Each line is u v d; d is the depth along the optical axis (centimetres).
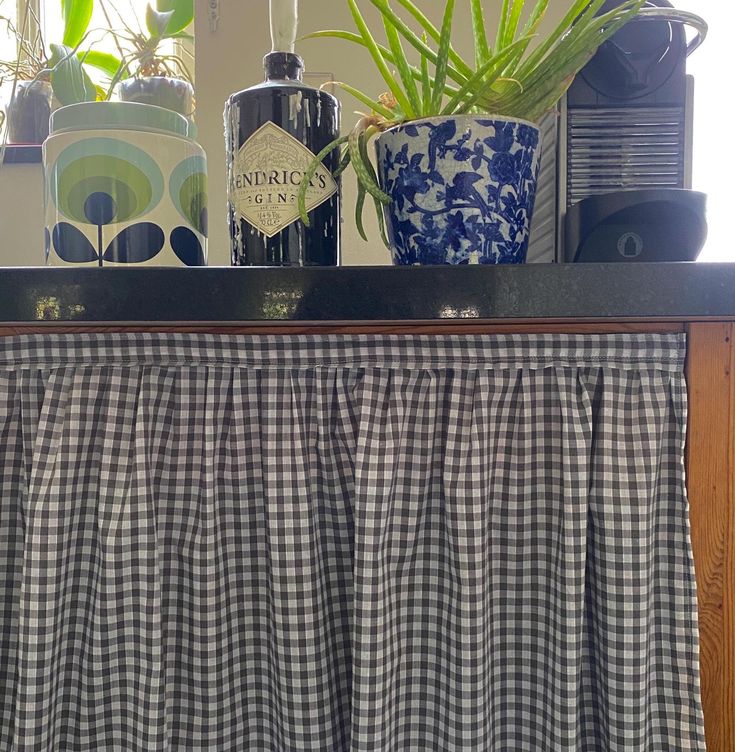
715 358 55
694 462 55
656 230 64
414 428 59
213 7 95
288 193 63
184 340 59
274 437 59
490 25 92
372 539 56
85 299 51
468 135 57
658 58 70
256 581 61
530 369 58
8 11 109
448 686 58
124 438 59
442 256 58
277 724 60
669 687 56
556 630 57
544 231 73
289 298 51
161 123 65
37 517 57
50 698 57
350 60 94
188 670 60
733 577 55
